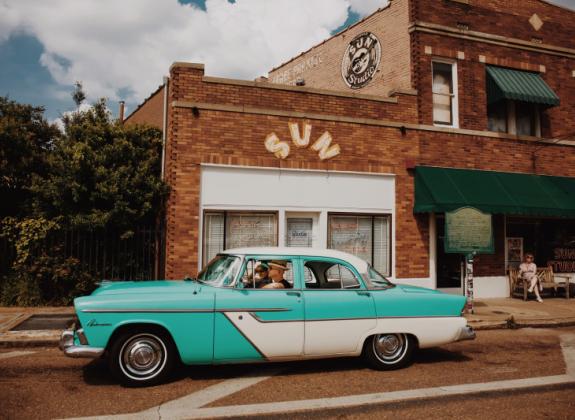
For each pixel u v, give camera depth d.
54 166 11.56
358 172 12.09
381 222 12.38
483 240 11.37
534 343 8.58
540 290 13.31
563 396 5.52
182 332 5.77
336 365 6.86
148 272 11.86
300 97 11.73
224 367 6.68
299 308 6.19
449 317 6.77
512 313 11.04
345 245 12.02
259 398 5.36
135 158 11.95
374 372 6.49
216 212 10.98
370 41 15.31
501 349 8.05
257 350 6.02
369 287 6.62
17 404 5.01
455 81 13.63
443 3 13.55
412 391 5.65
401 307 6.59
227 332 5.92
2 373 6.17
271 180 11.37
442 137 13.08
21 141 12.38
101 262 11.65
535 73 14.72
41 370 6.32
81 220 10.88
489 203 12.45
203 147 10.86
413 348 6.73
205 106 10.86
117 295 5.79
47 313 9.81
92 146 11.85
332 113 12.00
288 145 11.50
